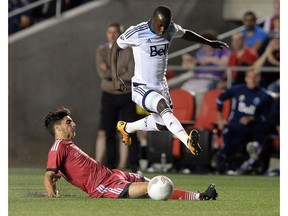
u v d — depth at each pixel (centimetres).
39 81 5875
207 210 2377
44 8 6206
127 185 2662
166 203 2536
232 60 5641
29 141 5838
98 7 5925
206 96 5269
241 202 2770
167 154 5034
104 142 5138
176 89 5269
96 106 5872
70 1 6156
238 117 5088
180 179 4544
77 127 5859
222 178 4716
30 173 4966
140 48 2975
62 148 2688
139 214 2219
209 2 6022
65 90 5881
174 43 5972
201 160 5003
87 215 2195
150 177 4634
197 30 6022
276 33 5775
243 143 5119
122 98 4472
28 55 5875
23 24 6066
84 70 5894
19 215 2205
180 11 6003
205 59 5691
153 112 2977
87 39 5909
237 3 6044
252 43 5681
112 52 3016
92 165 2705
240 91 5091
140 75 3000
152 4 5972
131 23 5953
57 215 2198
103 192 2688
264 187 3878
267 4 6078
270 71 5550
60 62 5888
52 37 5903
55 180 2745
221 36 5881
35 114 5853
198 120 5250
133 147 4350
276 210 2475
